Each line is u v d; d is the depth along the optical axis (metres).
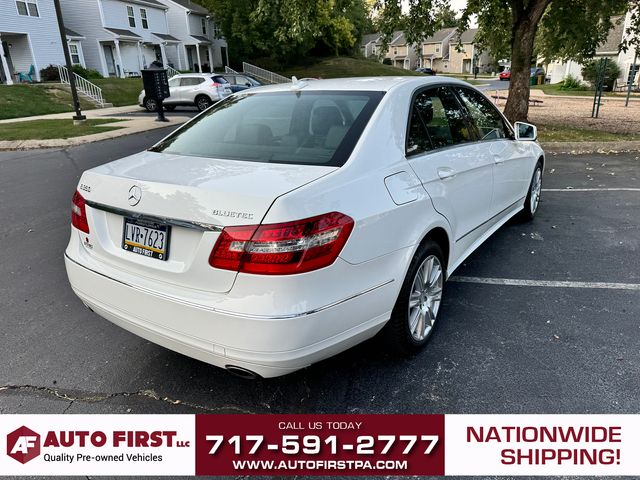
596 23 12.79
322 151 2.44
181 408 2.49
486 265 4.14
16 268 4.27
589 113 17.25
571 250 4.41
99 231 2.45
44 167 8.77
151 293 2.19
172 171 2.36
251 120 2.89
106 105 21.92
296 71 40.06
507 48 14.27
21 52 26.45
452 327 3.15
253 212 1.94
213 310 2.01
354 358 2.85
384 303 2.39
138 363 2.86
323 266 2.02
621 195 6.21
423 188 2.68
